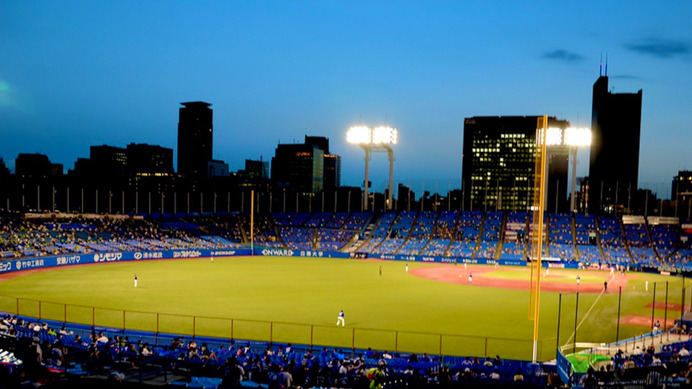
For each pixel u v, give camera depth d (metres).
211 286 61.28
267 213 133.88
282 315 45.12
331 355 28.98
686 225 103.06
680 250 96.44
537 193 41.16
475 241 108.69
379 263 93.94
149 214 121.06
